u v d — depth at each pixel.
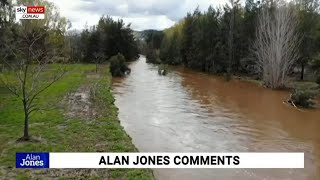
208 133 23.75
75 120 23.19
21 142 17.48
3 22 35.47
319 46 54.91
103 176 14.12
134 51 118.50
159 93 41.25
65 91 36.22
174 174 15.99
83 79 48.59
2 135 18.73
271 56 49.44
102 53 83.06
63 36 67.00
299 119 29.38
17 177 13.48
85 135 19.67
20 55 27.34
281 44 49.00
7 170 14.16
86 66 72.31
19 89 30.03
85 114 25.48
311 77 55.34
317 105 36.41
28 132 19.47
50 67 39.75
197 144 21.03
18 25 38.91
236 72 68.44
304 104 35.03
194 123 26.44
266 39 52.00
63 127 21.31
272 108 34.00
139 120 26.67
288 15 50.59
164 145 20.50
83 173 14.31
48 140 18.34
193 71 77.00
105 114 25.77
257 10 66.50
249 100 38.50
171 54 100.06
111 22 100.44
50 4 67.38
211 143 21.36
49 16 66.19
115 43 99.94
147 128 24.38
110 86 44.50
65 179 13.61
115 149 17.42
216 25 74.06
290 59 51.84
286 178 16.33
